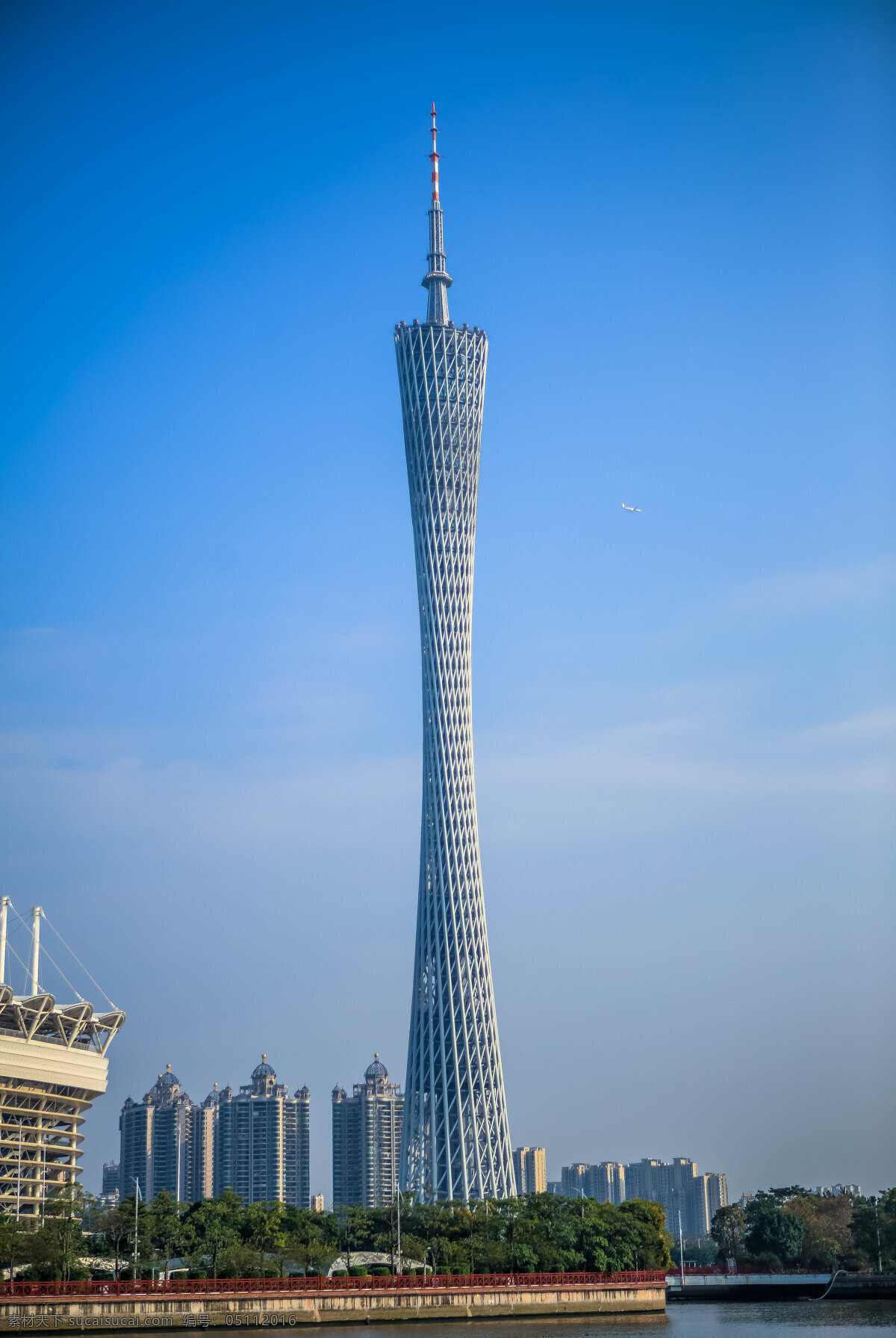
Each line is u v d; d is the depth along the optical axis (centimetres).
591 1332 18638
